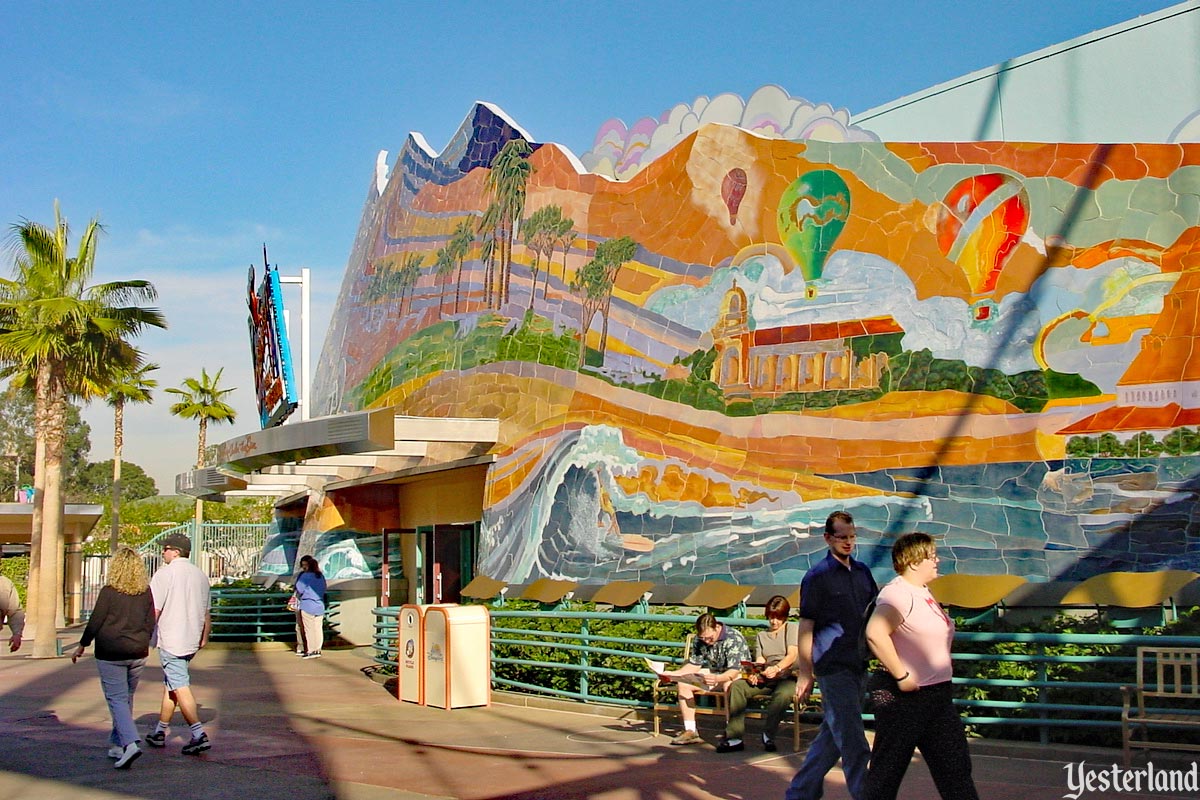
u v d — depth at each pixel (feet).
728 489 42.37
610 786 27.96
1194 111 46.19
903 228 39.70
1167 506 34.22
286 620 81.41
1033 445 36.42
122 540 186.29
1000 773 27.40
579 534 47.73
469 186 62.13
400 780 29.45
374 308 75.36
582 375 49.78
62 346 79.25
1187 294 35.12
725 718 33.45
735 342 43.21
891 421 38.96
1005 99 52.01
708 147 45.42
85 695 50.31
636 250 48.26
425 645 45.03
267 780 29.58
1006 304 37.60
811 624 22.90
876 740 19.97
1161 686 26.81
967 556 36.68
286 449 55.42
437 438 53.57
